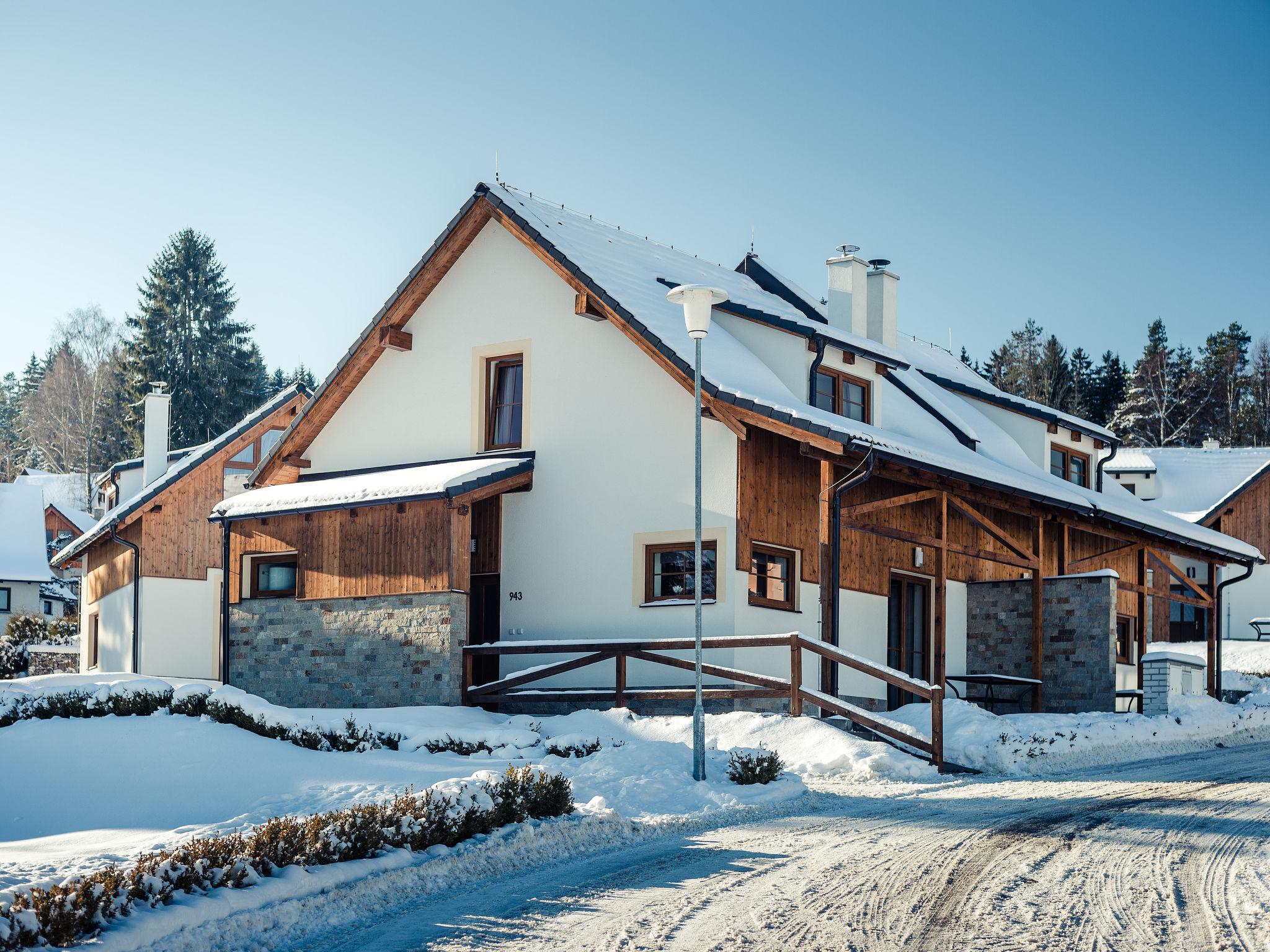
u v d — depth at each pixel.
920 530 22.17
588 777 13.20
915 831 10.74
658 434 18.84
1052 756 16.03
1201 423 85.56
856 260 23.80
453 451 21.03
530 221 19.94
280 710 15.04
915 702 19.95
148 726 14.88
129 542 27.16
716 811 12.00
